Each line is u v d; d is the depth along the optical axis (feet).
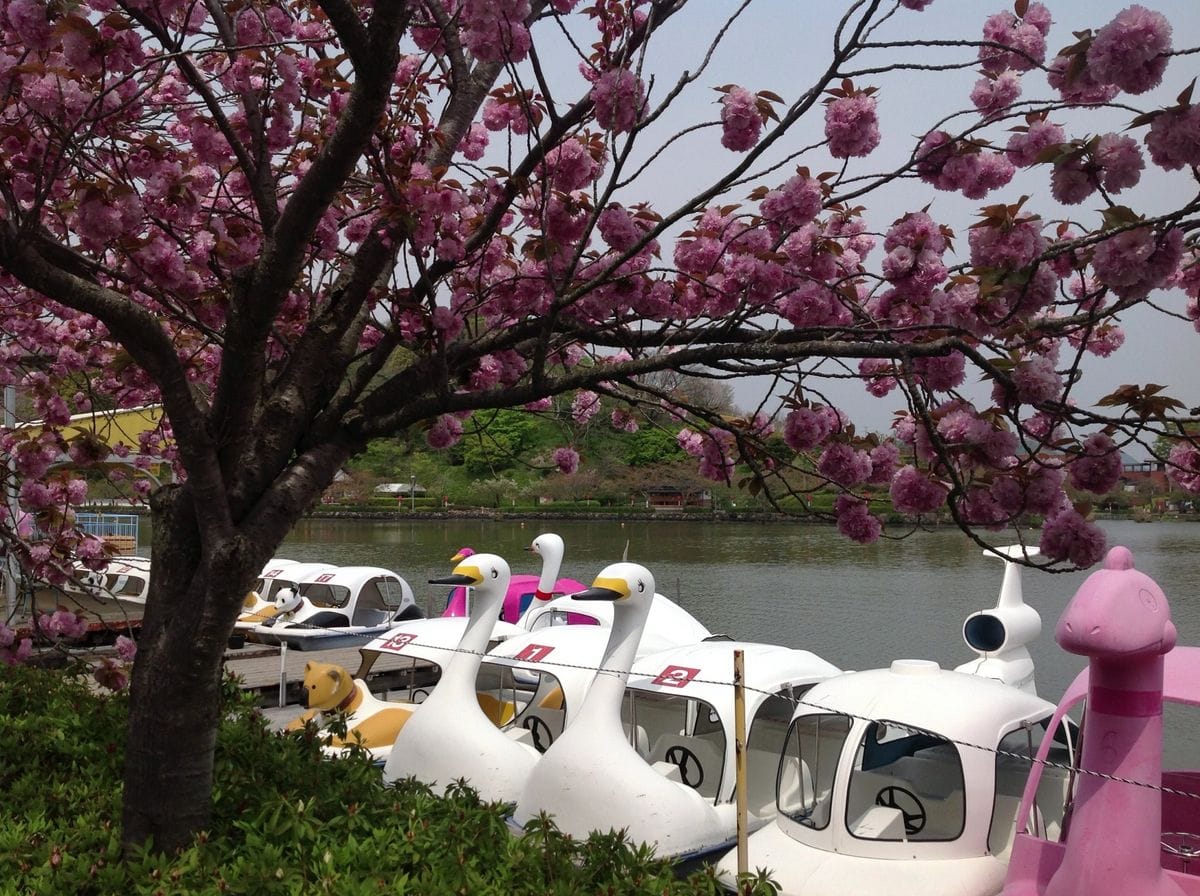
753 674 25.22
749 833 22.89
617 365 12.53
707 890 13.44
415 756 23.81
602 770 20.40
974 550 76.84
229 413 13.17
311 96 18.43
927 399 11.68
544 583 41.29
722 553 77.36
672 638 33.96
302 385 14.23
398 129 15.47
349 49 11.35
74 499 21.71
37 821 14.71
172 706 13.19
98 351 23.12
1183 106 9.41
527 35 12.21
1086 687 17.80
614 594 21.34
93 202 12.68
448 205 13.35
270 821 14.35
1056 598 51.44
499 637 35.14
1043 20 13.39
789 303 12.90
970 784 19.75
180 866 12.55
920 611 48.24
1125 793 13.83
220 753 17.61
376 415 14.20
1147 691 13.88
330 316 14.49
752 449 13.94
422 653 31.63
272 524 13.39
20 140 13.28
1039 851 16.38
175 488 14.49
